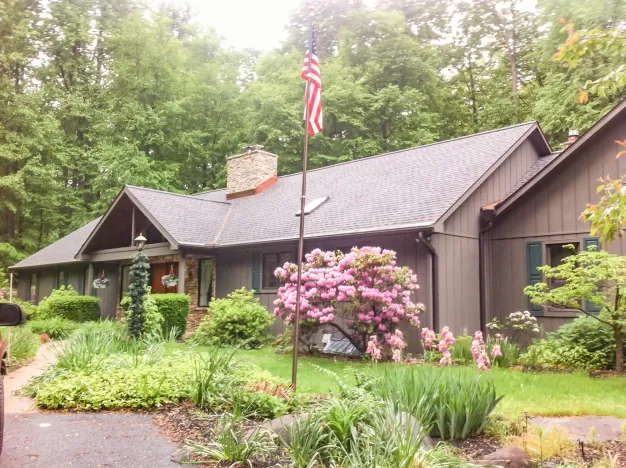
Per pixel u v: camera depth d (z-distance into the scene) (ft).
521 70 108.17
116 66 108.47
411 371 18.95
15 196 101.14
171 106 102.42
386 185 50.80
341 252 43.83
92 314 63.41
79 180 117.29
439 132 107.96
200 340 46.93
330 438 14.62
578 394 24.90
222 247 55.11
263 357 39.42
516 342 42.93
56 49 113.39
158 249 58.65
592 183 40.37
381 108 98.07
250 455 14.98
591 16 71.51
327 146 98.07
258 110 103.55
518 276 43.78
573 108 74.59
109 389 22.72
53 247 86.33
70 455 15.78
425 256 41.22
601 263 31.50
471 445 16.94
